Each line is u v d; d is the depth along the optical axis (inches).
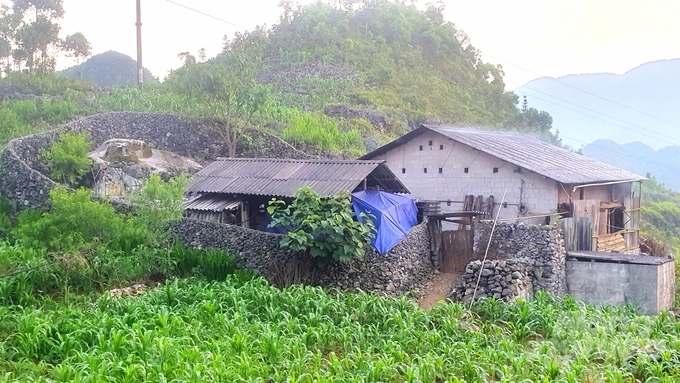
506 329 488.7
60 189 585.6
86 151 809.5
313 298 517.3
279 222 614.5
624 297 626.8
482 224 704.4
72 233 543.5
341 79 2015.3
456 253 722.8
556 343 449.4
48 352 378.3
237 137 1043.3
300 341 414.3
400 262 660.7
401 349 417.4
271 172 751.7
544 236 644.7
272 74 2123.5
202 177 770.2
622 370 385.7
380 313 493.0
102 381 309.9
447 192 842.8
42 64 1363.2
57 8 1403.8
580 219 707.4
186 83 1015.0
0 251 543.5
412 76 2237.9
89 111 1072.2
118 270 558.9
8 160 738.2
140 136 967.0
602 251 721.6
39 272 507.2
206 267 609.9
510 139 984.9
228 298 498.6
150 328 424.2
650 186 1979.6
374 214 660.7
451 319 478.0
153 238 601.3
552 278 628.1
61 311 446.3
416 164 876.6
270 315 476.1
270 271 619.5
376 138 1456.7
